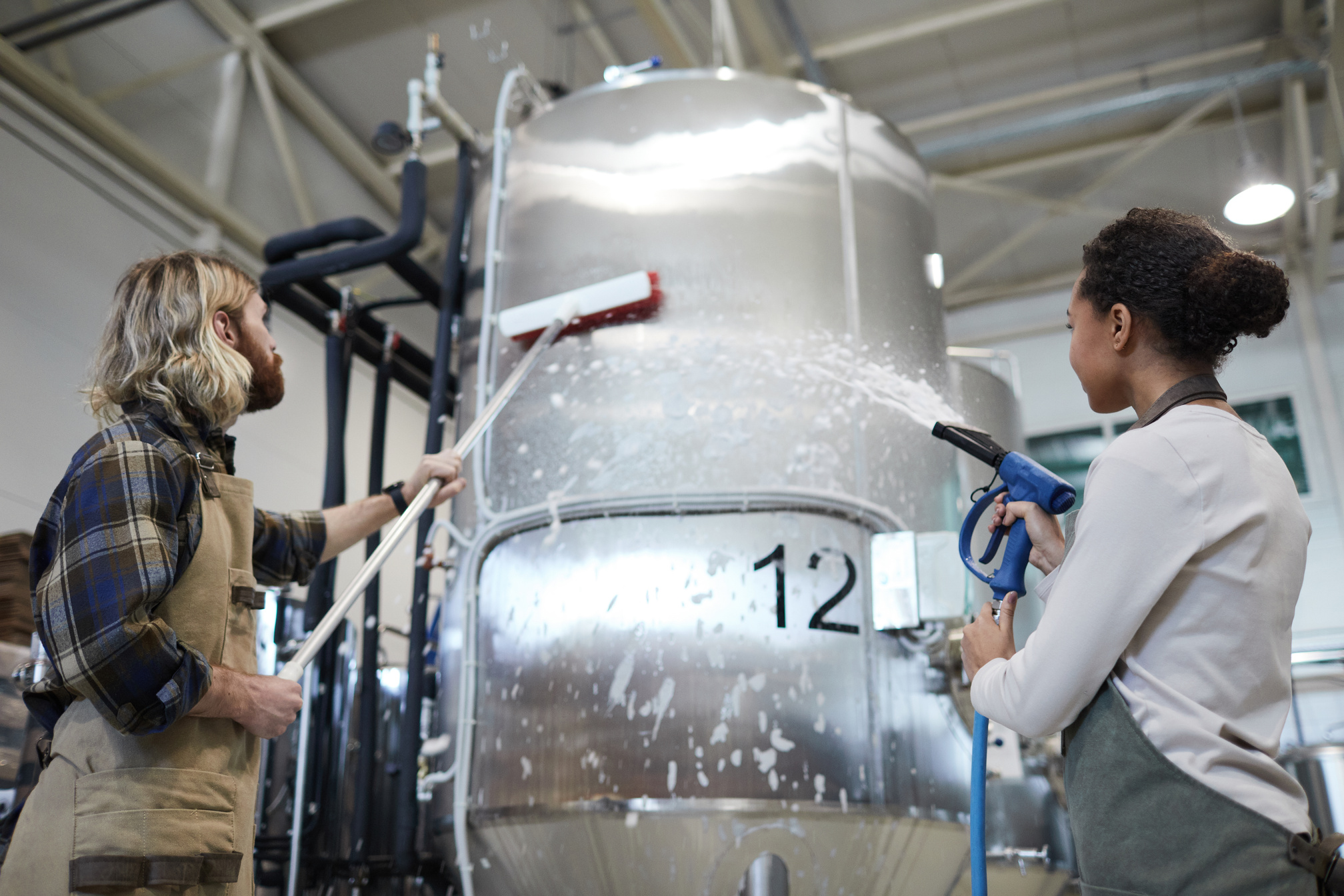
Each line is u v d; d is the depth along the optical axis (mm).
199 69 4656
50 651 978
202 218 4547
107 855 954
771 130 1913
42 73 3850
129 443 1053
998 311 6438
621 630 1597
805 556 1618
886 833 1536
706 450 1668
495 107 5191
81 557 987
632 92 1979
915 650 1685
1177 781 782
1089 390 964
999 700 879
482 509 1800
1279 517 837
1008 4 4578
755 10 4480
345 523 1521
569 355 1805
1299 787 802
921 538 1642
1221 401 889
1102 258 934
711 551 1614
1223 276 862
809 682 1559
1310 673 2449
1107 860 806
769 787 1496
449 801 1718
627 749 1531
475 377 2057
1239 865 747
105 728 1006
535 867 1565
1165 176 5652
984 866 978
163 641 980
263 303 1350
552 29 4750
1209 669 807
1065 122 4836
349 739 2230
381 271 5551
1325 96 5066
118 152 4168
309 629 2256
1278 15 4719
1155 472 820
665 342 1758
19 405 3564
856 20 4750
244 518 1169
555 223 1954
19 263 3670
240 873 1066
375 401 2643
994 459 1075
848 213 1901
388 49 4930
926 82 5145
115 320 1212
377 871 2029
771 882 1465
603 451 1713
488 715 1690
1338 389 5570
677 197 1866
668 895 1480
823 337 1784
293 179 5016
